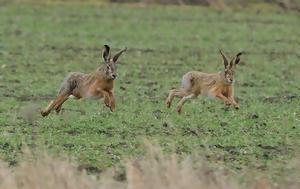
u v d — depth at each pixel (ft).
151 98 124.36
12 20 232.53
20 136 93.15
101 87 101.30
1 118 103.91
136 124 100.94
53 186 66.33
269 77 152.46
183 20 239.71
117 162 82.58
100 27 224.12
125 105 115.75
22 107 113.50
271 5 265.95
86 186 67.51
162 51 187.11
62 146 88.94
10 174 69.26
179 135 95.30
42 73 151.74
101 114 106.42
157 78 148.77
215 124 101.65
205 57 179.83
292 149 88.79
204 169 71.15
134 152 86.38
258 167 80.59
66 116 104.27
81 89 102.68
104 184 68.49
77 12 249.14
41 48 188.03
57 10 251.60
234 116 107.24
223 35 214.90
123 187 69.05
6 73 150.10
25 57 173.06
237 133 96.99
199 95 111.04
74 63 166.91
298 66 168.86
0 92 128.26
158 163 70.85
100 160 83.20
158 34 214.28
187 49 191.42
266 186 69.00
